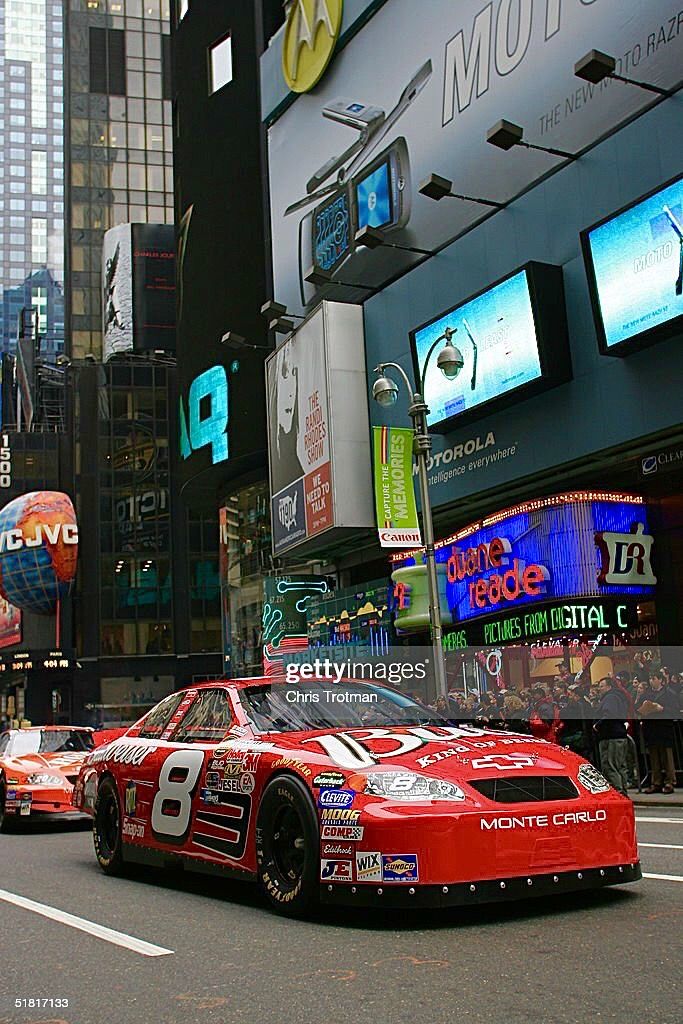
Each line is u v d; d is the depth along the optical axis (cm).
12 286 15762
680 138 1747
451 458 2198
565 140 1989
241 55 3609
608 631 1864
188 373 3738
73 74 7869
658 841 925
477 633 2119
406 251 2470
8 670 6003
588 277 1780
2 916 673
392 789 550
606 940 500
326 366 2544
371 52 2723
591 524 1869
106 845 867
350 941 528
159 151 7888
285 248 3106
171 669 6022
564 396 1928
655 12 1809
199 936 568
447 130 2358
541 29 2080
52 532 5869
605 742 1508
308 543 2658
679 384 1700
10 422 7644
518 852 539
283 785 603
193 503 4116
